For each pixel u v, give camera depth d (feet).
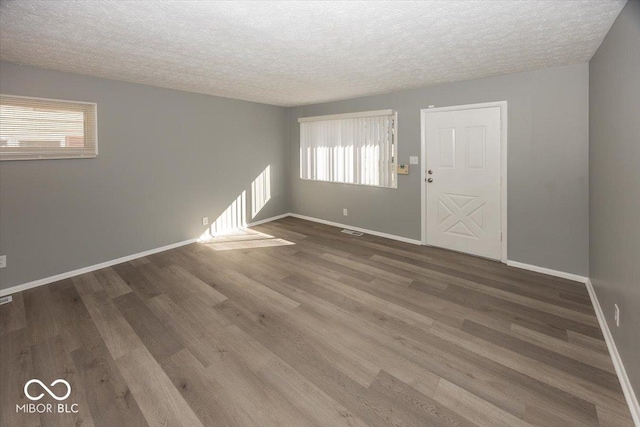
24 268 10.26
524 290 9.89
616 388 5.84
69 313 8.71
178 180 14.40
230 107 16.39
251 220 18.21
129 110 12.46
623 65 6.14
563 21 6.75
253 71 10.74
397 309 8.84
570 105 10.11
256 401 5.67
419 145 14.03
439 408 5.46
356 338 7.52
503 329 7.80
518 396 5.69
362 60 9.50
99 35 7.43
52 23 6.75
